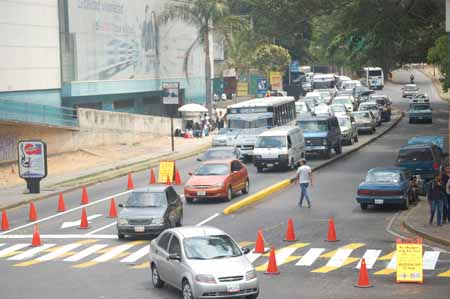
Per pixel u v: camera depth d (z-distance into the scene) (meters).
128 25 88.56
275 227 38.59
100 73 83.19
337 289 26.94
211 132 92.19
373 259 31.45
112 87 85.19
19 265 32.84
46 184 57.44
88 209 46.75
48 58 74.81
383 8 62.06
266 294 26.42
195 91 106.62
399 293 26.20
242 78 128.38
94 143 75.62
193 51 105.62
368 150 71.62
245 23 91.94
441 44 54.41
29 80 72.25
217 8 91.81
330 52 74.69
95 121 76.31
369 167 59.31
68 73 78.44
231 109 66.69
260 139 59.06
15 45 70.25
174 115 99.81
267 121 65.88
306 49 144.25
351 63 81.81
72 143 72.81
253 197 46.44
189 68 104.50
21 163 53.38
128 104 92.44
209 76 94.19
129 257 33.59
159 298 26.30
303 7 64.62
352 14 63.19
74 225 41.78
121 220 37.19
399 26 63.91
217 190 45.97
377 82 158.38
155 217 36.91
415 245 27.62
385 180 42.09
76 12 78.81
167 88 73.94
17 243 37.75
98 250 35.28
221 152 57.38
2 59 68.62
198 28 96.50
